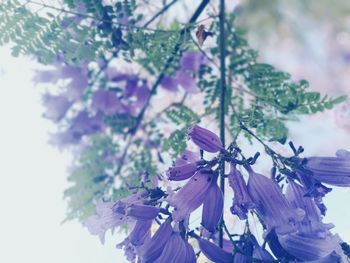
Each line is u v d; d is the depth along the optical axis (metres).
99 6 0.28
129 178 0.33
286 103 0.27
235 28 0.32
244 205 0.20
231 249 0.21
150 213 0.21
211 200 0.20
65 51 0.27
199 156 0.22
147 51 0.29
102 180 0.35
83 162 0.36
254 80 0.30
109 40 0.28
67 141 0.39
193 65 0.33
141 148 0.36
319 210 0.21
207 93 0.32
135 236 0.21
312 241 0.20
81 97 0.38
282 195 0.20
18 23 0.26
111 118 0.36
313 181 0.21
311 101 0.27
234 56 0.31
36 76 0.37
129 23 0.29
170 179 0.21
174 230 0.21
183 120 0.31
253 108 0.24
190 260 0.20
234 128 0.29
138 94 0.37
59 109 0.39
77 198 0.34
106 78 0.37
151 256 0.20
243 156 0.21
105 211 0.22
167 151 0.28
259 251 0.20
